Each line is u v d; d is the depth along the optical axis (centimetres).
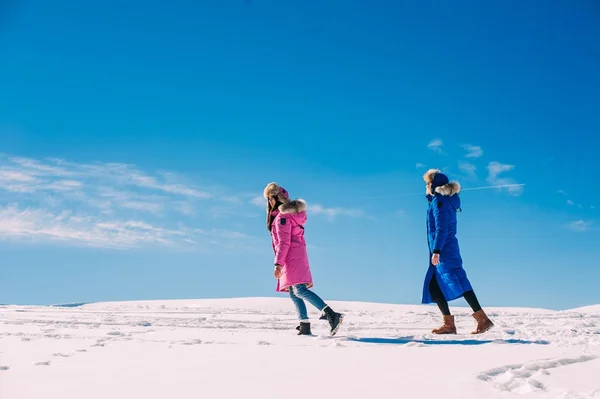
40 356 410
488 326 591
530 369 341
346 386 282
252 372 326
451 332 607
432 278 620
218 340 527
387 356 396
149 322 759
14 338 549
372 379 300
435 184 622
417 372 322
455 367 339
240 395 263
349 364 356
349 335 586
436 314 984
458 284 599
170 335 576
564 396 257
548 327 684
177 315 916
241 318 837
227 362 369
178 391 273
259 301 1212
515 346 460
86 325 718
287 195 624
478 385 281
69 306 1180
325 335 587
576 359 367
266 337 555
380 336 576
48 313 966
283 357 393
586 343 491
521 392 270
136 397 261
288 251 597
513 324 744
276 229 600
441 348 447
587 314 988
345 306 1159
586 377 303
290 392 269
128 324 734
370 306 1161
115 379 307
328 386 282
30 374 326
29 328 672
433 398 255
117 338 547
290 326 695
